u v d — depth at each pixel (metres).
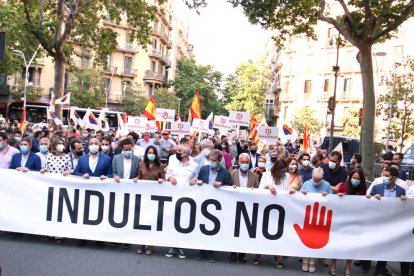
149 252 7.69
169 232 7.63
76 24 24.84
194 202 7.62
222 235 7.58
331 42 25.66
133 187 7.68
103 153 9.32
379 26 14.38
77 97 54.09
